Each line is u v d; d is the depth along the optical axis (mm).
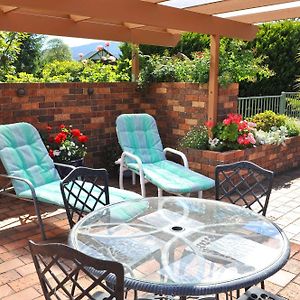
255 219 2584
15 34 7293
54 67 7816
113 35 6391
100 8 4055
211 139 5887
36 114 5648
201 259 1982
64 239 3869
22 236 3959
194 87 6246
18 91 5367
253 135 6203
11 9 4945
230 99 6273
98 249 2094
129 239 2232
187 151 5980
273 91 9328
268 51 9156
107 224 2471
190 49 8828
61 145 5484
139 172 4742
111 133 6703
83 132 6297
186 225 2465
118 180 6223
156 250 2088
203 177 4660
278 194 5523
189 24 5086
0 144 4234
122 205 2889
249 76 6902
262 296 2129
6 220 4414
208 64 6066
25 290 2938
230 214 2691
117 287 1490
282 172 6895
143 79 6852
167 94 6680
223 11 5129
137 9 4406
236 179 5449
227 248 2115
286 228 4238
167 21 4781
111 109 6641
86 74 7309
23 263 3365
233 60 6484
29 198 3908
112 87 6590
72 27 5867
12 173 4180
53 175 4562
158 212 2725
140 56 7191
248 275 1805
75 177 2996
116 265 1452
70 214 2947
